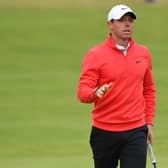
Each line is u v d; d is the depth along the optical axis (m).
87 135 44.03
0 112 53.72
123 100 20.00
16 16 107.25
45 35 95.81
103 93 18.88
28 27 100.00
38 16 107.62
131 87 20.06
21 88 65.06
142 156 20.00
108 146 20.33
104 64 19.89
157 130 44.50
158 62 79.81
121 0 120.38
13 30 98.06
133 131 20.06
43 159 34.00
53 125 47.97
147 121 21.28
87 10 112.25
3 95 61.50
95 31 99.06
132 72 20.03
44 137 43.47
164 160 32.59
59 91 63.59
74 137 43.31
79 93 19.67
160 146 38.53
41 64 79.75
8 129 46.47
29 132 45.34
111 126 20.11
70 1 119.56
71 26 101.19
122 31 19.89
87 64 20.02
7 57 83.31
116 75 19.91
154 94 21.42
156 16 107.00
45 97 60.56
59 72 75.12
